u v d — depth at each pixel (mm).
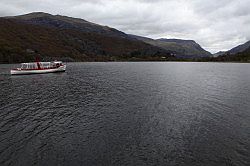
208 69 161750
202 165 25734
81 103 52750
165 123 38562
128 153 28250
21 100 55781
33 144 30812
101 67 176375
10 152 28578
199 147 29719
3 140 31969
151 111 45844
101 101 54688
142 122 39125
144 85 80062
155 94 63094
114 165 25719
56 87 76000
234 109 46906
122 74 120500
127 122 39156
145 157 27328
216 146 29984
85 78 101438
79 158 27156
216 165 25719
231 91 67312
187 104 51469
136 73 126875
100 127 36844
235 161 26453
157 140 31781
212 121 39500
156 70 150250
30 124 38438
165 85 80250
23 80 95250
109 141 31562
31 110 46844
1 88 74188
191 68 173125
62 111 46156
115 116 42594
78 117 42188
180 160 26703
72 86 78000
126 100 55688
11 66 170500
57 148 29641
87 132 34812
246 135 33406
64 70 135125
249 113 44062
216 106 49469
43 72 124312
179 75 116625
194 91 67812
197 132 34531
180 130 35375
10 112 45312
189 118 41188
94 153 28281
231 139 32062
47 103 52719
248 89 70875
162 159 26891
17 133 34500
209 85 80250
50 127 37031
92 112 45344
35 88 74062
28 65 124750
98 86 77750
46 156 27641
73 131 35281
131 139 32188
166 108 48062
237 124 37938
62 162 26344
